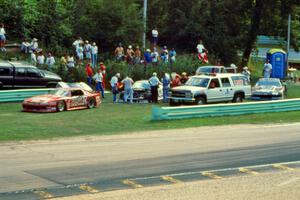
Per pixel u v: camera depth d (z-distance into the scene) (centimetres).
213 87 5075
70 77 5809
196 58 7238
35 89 5028
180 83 5541
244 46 8469
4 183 2067
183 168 2377
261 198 1897
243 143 3050
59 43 7075
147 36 8388
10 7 6806
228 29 8394
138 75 6150
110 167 2375
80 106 4597
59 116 4138
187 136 3334
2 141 3069
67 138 3216
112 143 3034
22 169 2317
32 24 6956
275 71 7788
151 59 6506
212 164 2470
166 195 1916
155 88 5247
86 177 2183
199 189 2008
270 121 4141
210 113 4325
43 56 5894
